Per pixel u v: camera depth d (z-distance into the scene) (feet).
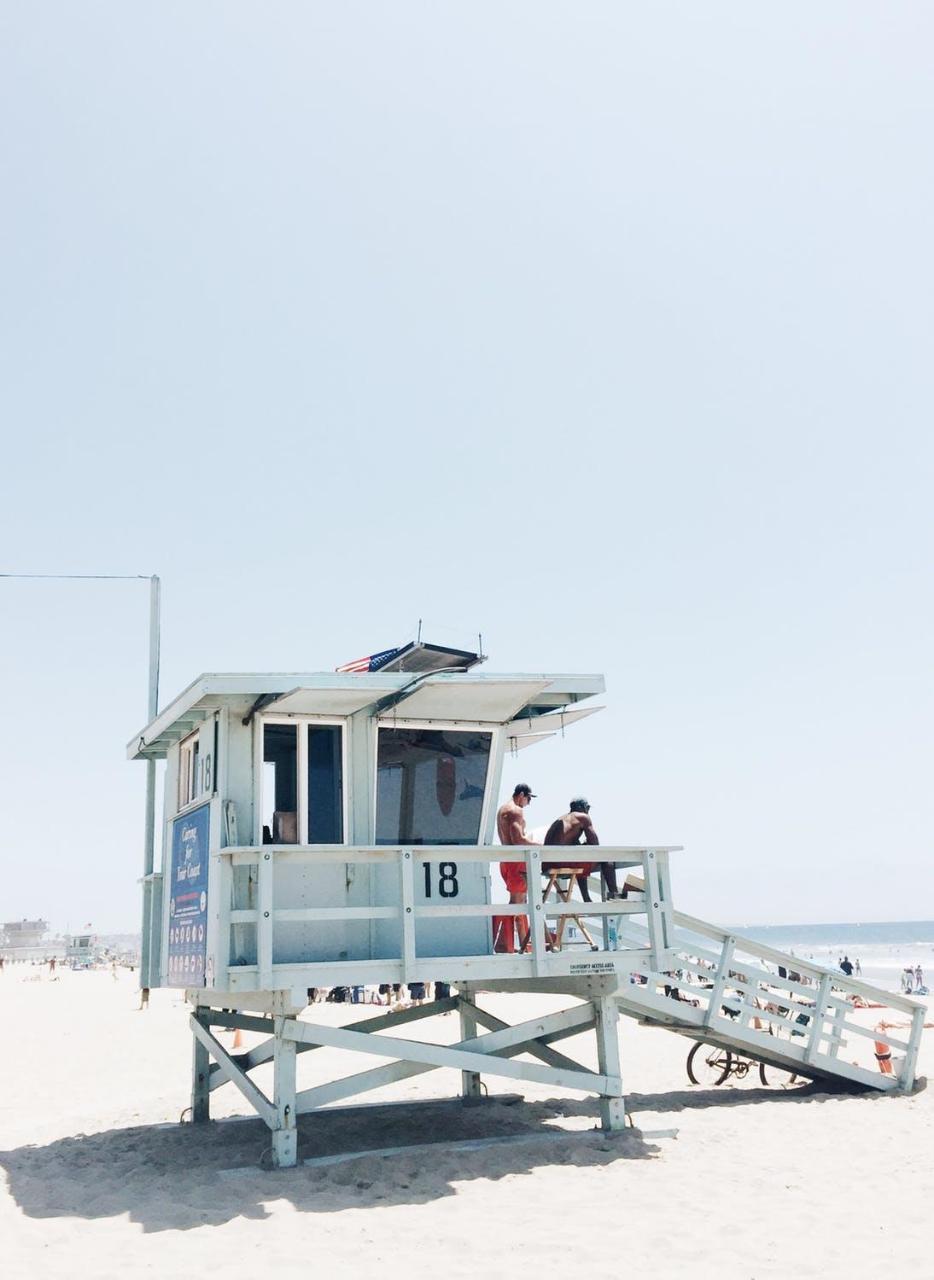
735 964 45.83
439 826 37.88
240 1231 25.86
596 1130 36.09
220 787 34.65
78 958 423.23
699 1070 54.54
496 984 42.42
